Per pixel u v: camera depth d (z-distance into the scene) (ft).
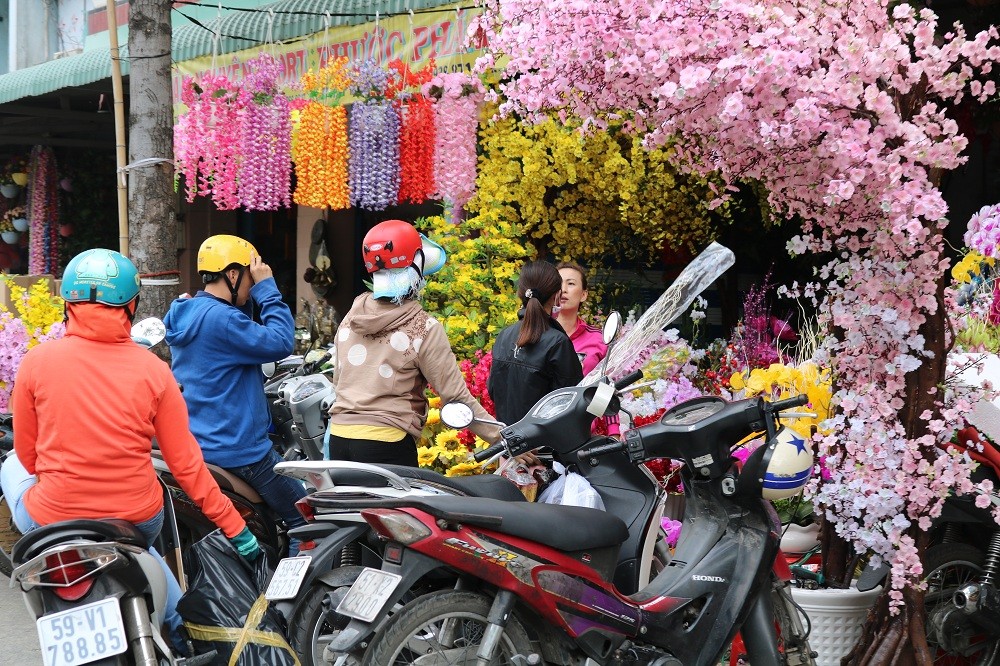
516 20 14.52
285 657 13.51
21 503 13.57
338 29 28.53
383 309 16.53
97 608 11.81
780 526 14.38
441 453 20.38
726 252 14.47
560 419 14.26
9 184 58.54
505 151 28.40
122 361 12.78
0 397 26.78
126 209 24.32
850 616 15.69
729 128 13.20
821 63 12.88
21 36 61.87
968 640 15.81
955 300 14.75
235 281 17.65
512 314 24.43
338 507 12.91
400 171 25.63
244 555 13.97
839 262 14.25
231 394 17.57
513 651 12.66
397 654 11.93
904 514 14.64
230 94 26.00
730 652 14.83
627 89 13.74
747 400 13.82
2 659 17.71
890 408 14.01
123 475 12.64
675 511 18.95
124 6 52.16
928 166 13.15
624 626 12.92
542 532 12.54
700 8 12.67
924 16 12.65
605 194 28.71
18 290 29.73
